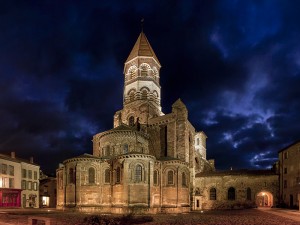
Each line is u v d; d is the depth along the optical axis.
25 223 26.55
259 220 28.92
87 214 37.34
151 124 56.44
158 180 45.94
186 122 54.12
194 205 53.97
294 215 34.56
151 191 41.91
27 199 61.84
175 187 46.50
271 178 53.28
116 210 40.62
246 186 54.06
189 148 57.16
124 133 48.66
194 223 26.88
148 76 62.81
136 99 61.16
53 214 37.25
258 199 60.12
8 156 60.47
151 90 62.12
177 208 44.97
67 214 37.19
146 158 42.19
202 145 79.00
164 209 44.03
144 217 30.61
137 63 63.03
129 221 27.70
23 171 61.62
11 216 33.59
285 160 51.72
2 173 54.78
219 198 54.94
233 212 42.94
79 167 44.19
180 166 47.59
